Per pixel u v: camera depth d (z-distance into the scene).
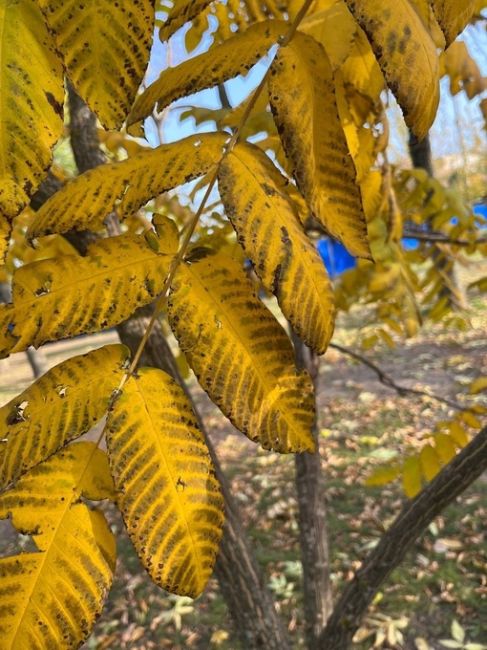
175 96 0.24
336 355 4.27
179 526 0.21
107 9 0.19
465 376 3.52
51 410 0.23
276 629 0.82
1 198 0.19
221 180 0.23
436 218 0.90
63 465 0.23
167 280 0.24
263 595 0.82
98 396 0.23
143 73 0.19
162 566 0.21
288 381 0.23
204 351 0.23
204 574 0.21
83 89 0.19
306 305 0.22
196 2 0.22
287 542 2.26
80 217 0.23
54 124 0.20
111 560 0.22
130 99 0.19
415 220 0.98
